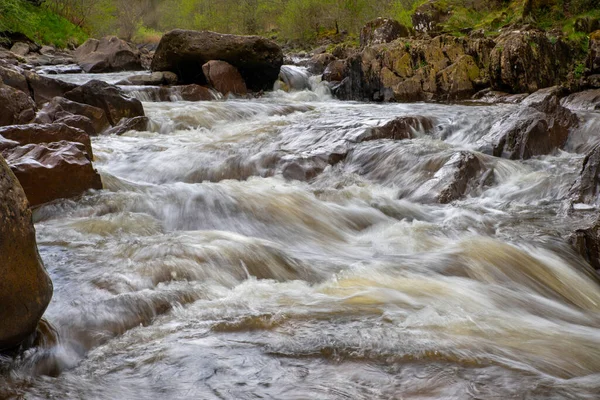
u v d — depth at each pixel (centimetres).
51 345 363
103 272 473
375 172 880
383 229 668
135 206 686
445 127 1116
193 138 1102
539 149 969
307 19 3136
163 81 1795
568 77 1589
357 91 1820
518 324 411
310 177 868
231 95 1711
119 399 306
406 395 300
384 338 363
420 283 486
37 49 2527
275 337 367
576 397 296
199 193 726
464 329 386
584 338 395
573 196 746
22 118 991
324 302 430
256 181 832
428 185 804
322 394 302
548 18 2109
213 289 452
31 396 311
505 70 1627
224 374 325
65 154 709
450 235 629
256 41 1773
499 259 546
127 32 3875
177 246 524
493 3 2384
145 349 358
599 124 1021
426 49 1769
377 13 2947
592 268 577
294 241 629
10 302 339
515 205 754
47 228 598
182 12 4106
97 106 1178
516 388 304
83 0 3198
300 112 1416
